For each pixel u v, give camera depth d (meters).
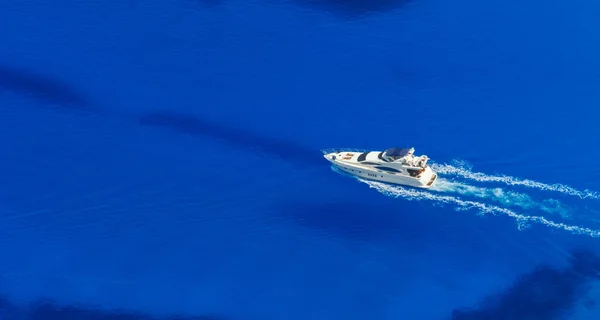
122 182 167.25
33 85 184.12
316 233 158.88
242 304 149.00
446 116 178.75
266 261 155.00
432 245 156.25
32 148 173.12
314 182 166.75
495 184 164.62
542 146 171.75
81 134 175.75
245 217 161.62
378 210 161.62
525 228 157.62
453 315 146.88
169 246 157.50
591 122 176.75
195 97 182.75
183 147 173.38
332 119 178.38
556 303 147.38
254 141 174.25
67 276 153.00
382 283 151.62
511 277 151.38
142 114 179.38
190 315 147.62
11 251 156.75
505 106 180.88
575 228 157.12
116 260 155.38
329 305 148.88
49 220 161.62
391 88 185.00
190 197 164.88
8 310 147.88
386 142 173.25
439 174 166.62
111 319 147.12
